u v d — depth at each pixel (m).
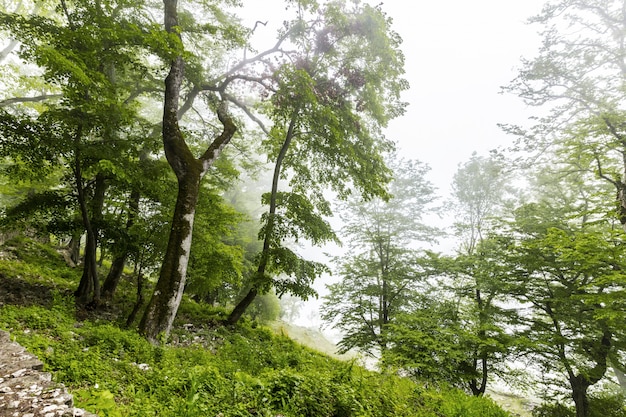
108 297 12.48
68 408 3.25
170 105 10.53
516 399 23.08
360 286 18.30
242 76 14.16
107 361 5.46
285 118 14.46
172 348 8.09
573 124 12.77
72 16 9.62
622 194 11.47
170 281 9.16
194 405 3.99
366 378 7.70
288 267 13.45
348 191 16.72
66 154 9.66
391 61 14.76
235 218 14.81
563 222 15.38
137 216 10.92
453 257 18.25
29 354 4.48
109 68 12.69
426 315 15.38
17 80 15.32
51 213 10.98
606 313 10.59
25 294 9.62
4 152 8.75
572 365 12.94
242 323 15.03
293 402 5.05
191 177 10.19
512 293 15.49
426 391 9.16
